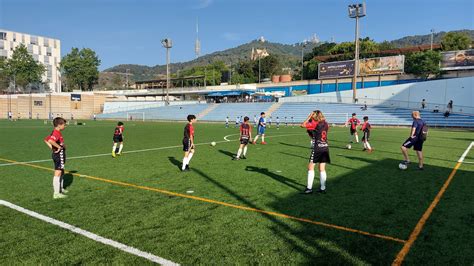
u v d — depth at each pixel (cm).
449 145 1730
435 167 1034
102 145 1706
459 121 3600
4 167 1031
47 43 11356
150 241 439
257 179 852
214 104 6331
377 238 451
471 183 802
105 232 471
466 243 434
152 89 9094
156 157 1271
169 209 585
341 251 409
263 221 520
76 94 7369
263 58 10388
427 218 535
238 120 4172
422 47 6456
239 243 433
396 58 5056
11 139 2041
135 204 617
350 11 4603
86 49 10212
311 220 525
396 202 630
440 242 437
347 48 7975
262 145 1747
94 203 624
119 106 7481
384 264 376
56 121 660
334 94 5325
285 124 4450
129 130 3052
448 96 4150
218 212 567
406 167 1005
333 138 2205
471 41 6500
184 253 402
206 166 1059
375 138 2214
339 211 573
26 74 9006
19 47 9181
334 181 823
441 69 5319
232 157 1275
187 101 7162
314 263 377
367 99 4938
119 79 14812
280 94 7044
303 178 865
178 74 12612
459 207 597
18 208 589
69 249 415
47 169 998
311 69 7544
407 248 418
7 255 398
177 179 852
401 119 3981
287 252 406
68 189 738
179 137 2244
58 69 10512
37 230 480
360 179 848
